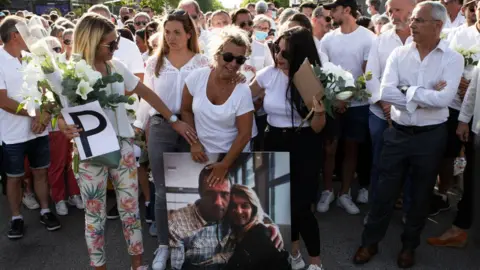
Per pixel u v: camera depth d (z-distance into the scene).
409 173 3.94
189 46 3.65
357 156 4.91
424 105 3.35
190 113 3.38
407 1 4.03
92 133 3.01
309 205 3.35
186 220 3.28
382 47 4.19
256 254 3.23
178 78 3.57
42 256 4.11
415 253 3.96
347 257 3.94
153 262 3.70
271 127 3.38
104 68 3.16
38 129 4.24
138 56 4.50
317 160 3.29
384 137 3.68
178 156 3.23
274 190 3.16
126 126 3.28
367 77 3.10
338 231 4.42
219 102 3.14
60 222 4.75
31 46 3.01
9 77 4.10
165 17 3.61
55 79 2.92
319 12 5.39
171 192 3.28
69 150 4.95
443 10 3.30
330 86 3.09
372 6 7.04
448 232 4.07
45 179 4.57
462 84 4.04
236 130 3.23
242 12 5.66
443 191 4.79
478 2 4.16
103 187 3.24
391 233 4.33
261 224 3.20
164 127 3.59
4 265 3.98
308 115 3.11
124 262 3.97
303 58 3.19
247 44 3.04
